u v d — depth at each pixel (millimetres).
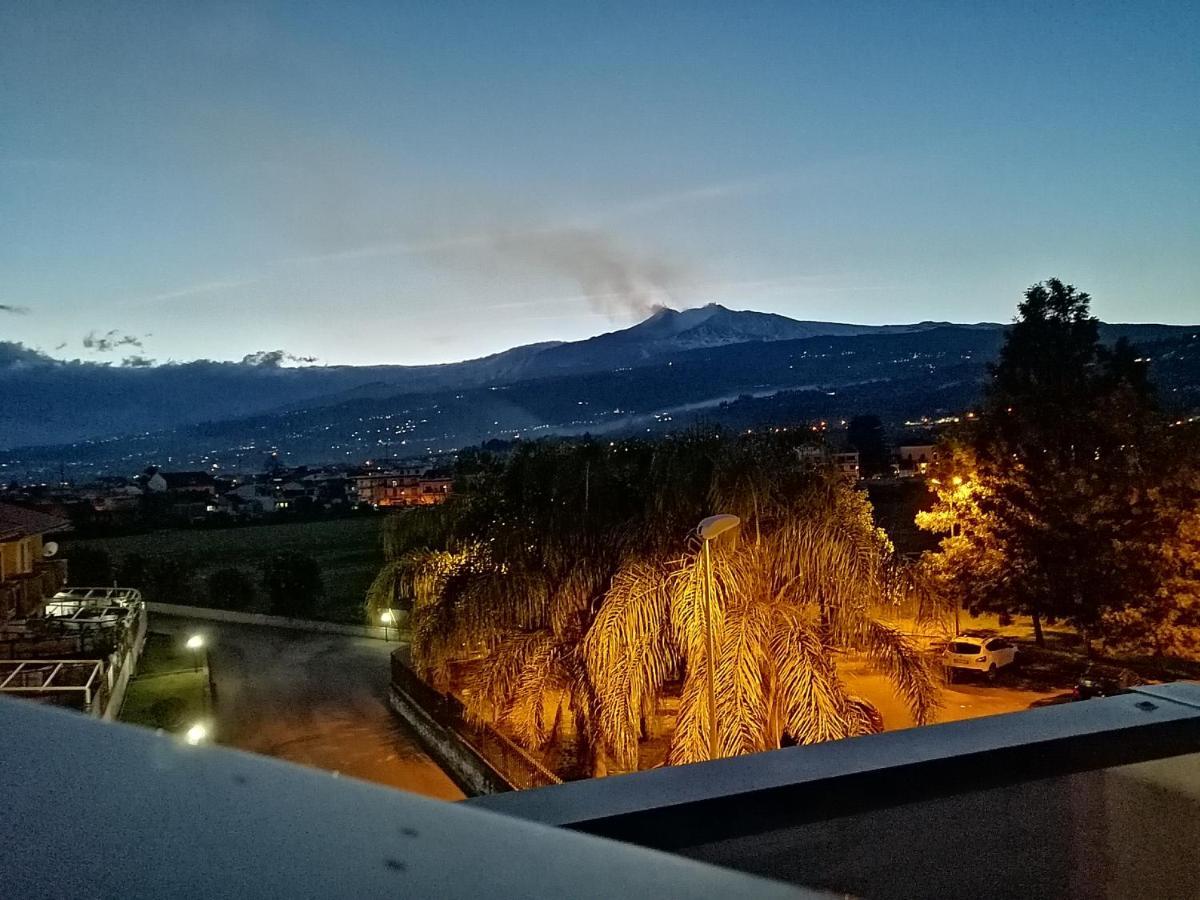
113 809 988
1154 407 25469
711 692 11172
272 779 1201
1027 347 44125
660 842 1783
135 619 30844
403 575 18453
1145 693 2576
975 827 2086
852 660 16516
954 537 26188
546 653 14398
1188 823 2293
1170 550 21281
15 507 27172
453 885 995
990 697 22031
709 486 12719
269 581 41750
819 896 1268
